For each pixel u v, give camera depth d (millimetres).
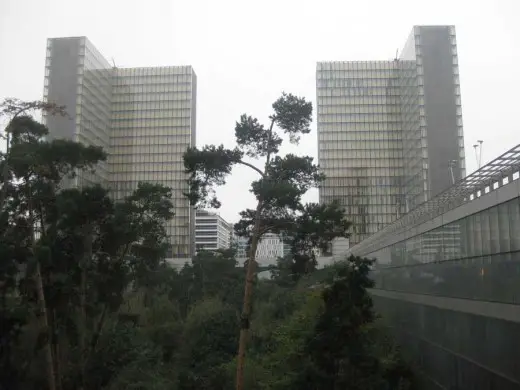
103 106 115000
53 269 27422
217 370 34281
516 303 14594
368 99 122500
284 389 18703
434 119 103250
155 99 118938
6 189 24500
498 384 15703
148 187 32250
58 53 105562
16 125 24531
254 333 40562
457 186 20000
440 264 21906
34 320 27719
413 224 26844
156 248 32906
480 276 17328
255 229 23438
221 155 22625
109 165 116688
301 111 23266
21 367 26281
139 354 33969
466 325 18594
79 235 28875
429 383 23203
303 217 22703
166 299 52188
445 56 105562
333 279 17094
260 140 23641
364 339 16484
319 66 124562
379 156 119562
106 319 35406
